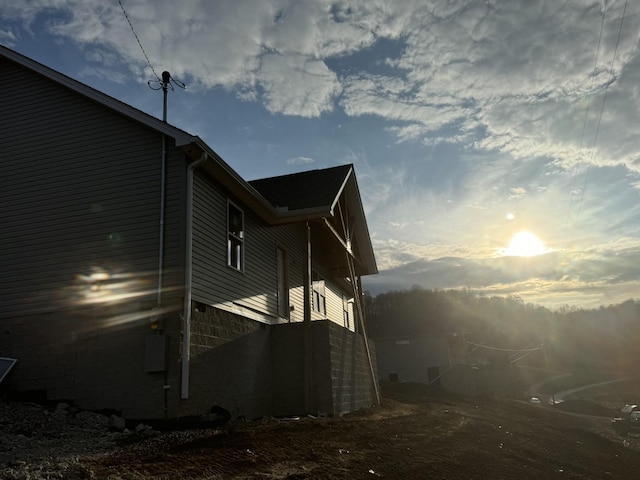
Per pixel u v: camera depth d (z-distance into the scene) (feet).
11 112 38.27
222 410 33.45
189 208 32.81
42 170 36.45
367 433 32.94
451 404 74.33
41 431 26.32
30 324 33.86
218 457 22.49
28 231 35.60
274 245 48.01
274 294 46.42
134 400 30.42
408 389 97.19
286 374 42.73
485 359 197.67
